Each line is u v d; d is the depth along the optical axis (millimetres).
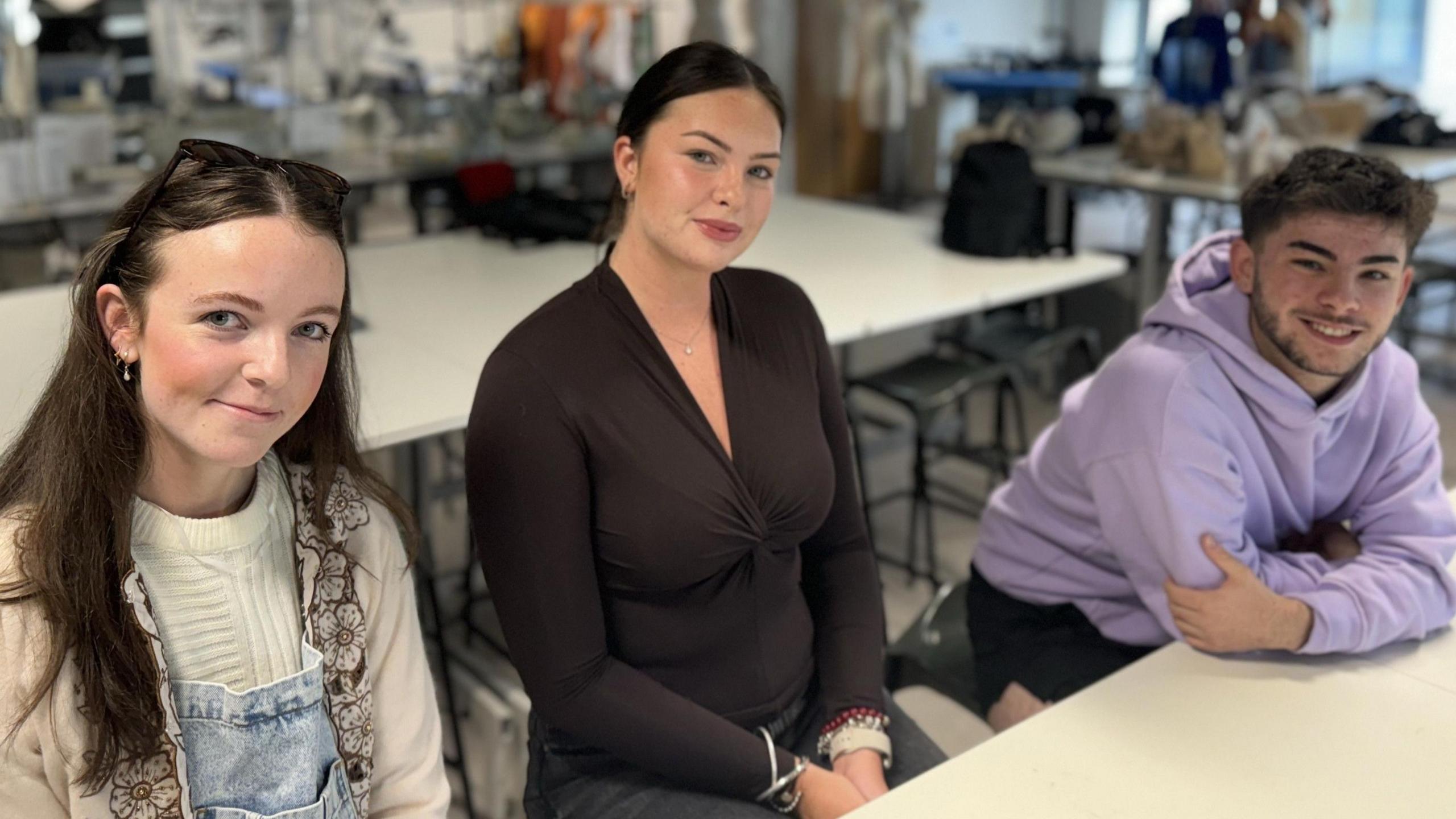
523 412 1470
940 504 3721
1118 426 1773
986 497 4098
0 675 1004
